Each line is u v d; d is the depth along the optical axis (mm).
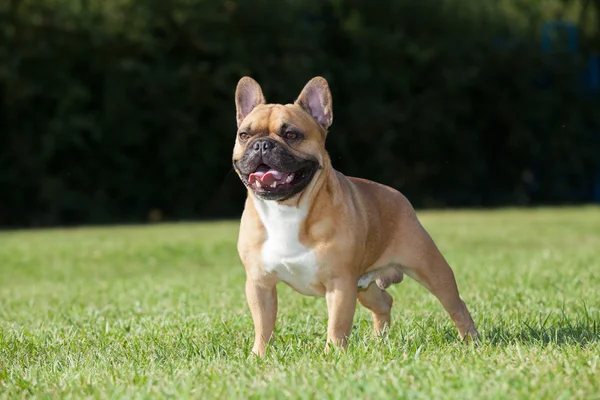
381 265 5660
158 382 4359
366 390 3961
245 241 5285
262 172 5055
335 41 25484
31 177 21469
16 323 6891
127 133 22047
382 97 25734
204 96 22750
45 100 21297
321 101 5531
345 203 5234
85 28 21203
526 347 4934
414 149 26672
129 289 9422
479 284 8328
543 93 27922
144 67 21703
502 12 27766
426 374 4258
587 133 29062
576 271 9023
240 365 4652
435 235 15352
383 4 25578
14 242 15102
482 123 27797
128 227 19297
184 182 23547
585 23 29844
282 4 23562
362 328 6199
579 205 27625
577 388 3932
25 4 20688
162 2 22078
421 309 6926
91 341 5906
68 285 10414
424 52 25531
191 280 10000
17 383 4562
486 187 28406
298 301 7668
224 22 22500
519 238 14773
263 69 23031
